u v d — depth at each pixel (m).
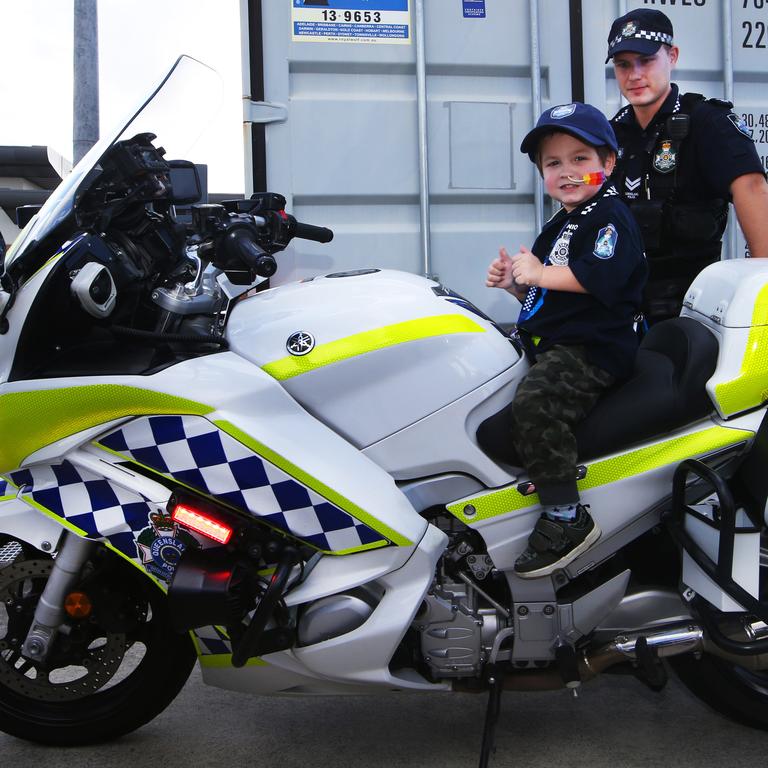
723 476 2.32
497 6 3.85
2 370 2.19
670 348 2.38
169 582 2.17
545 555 2.22
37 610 2.29
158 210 2.28
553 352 2.26
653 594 2.35
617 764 2.38
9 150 9.12
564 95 3.93
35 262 2.15
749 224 3.00
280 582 2.10
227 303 2.38
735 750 2.46
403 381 2.23
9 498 2.28
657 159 3.07
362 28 3.77
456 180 3.86
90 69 6.55
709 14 4.01
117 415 2.16
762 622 2.26
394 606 2.17
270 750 2.48
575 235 2.31
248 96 3.72
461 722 2.64
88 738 2.49
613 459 2.26
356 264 3.85
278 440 2.14
